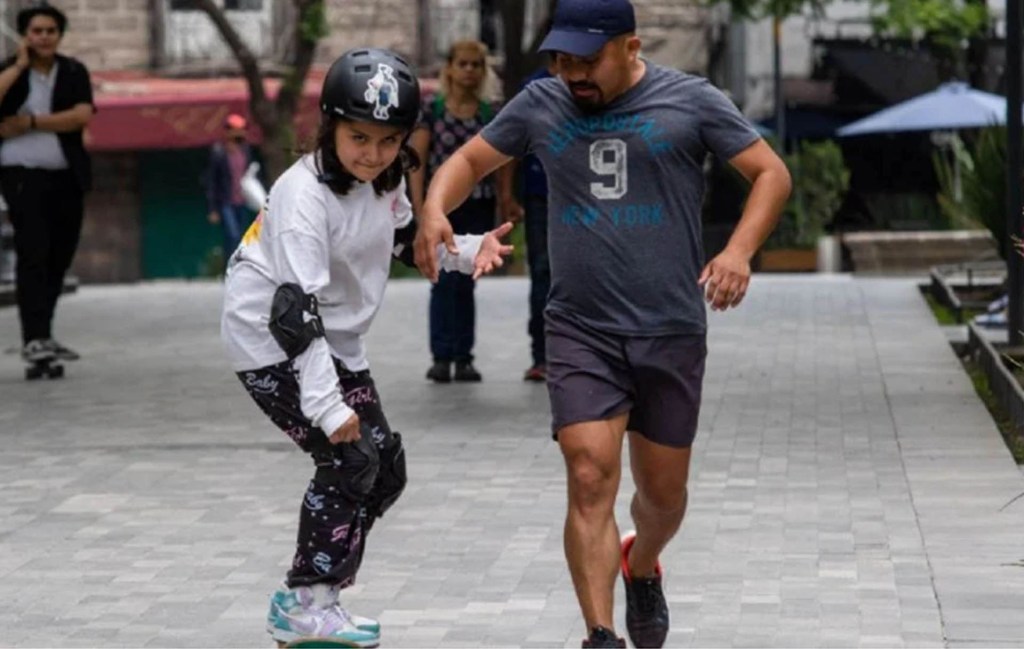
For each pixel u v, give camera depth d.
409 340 22.42
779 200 8.69
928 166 49.16
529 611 10.16
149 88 45.66
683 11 48.25
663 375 8.79
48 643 9.67
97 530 12.33
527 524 12.23
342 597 10.48
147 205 46.47
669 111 8.71
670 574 10.82
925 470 13.70
